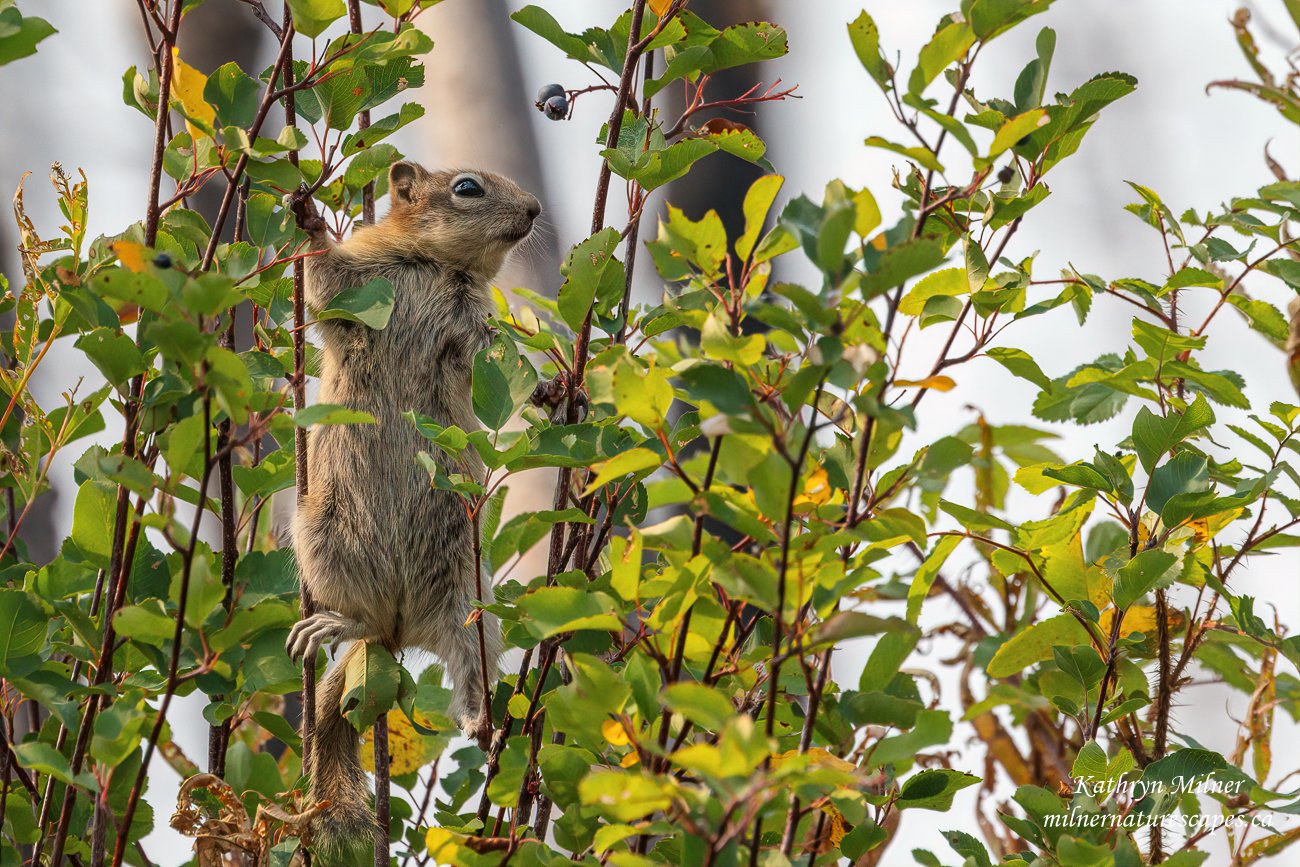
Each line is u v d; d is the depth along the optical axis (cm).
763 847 532
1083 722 646
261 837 623
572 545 654
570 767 559
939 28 533
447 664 834
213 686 634
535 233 1098
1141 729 728
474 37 1530
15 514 750
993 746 754
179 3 618
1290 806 579
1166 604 725
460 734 786
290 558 680
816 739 585
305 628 771
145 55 1636
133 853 681
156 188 615
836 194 461
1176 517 657
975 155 488
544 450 613
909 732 483
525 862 538
